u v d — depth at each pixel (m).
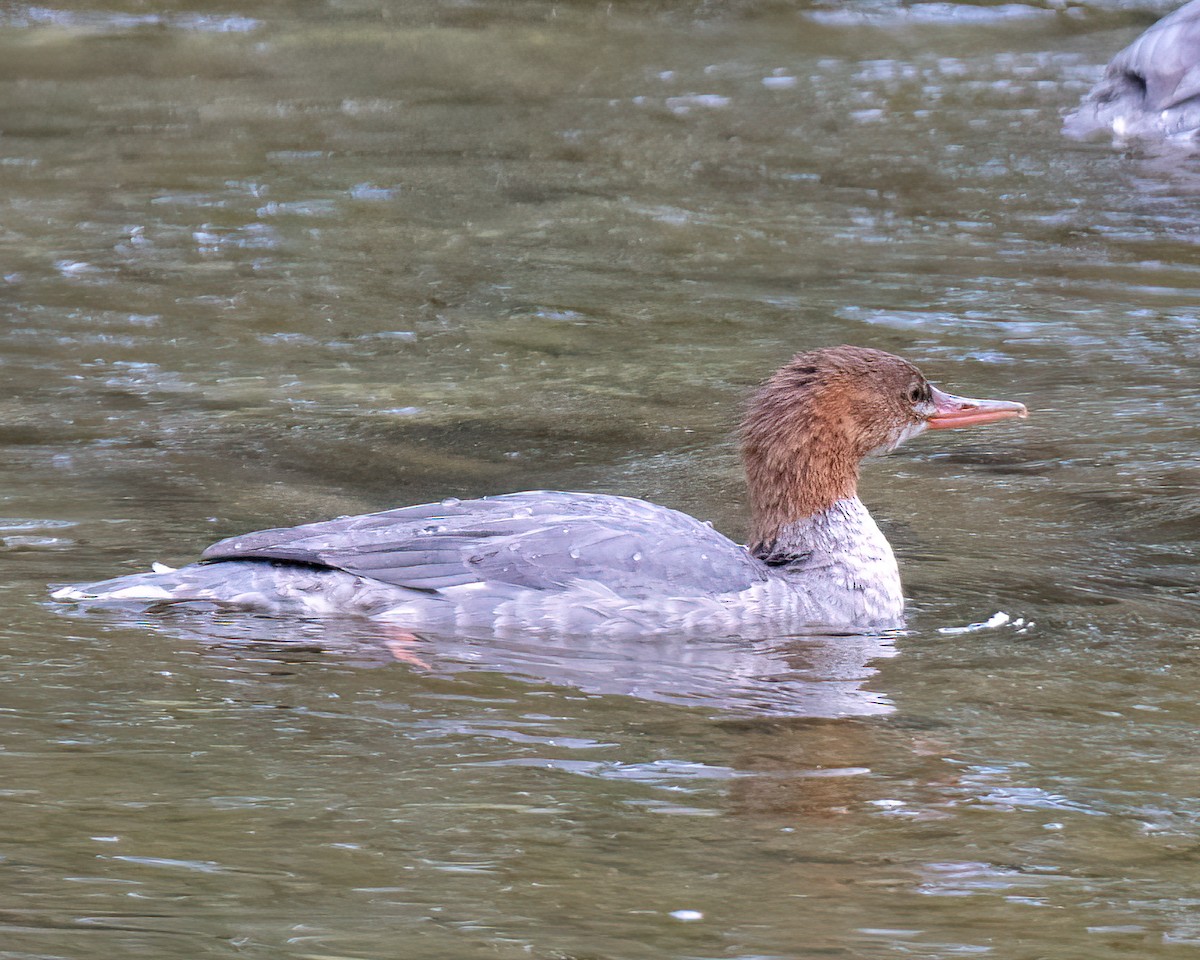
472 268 20.11
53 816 7.02
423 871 6.61
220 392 15.68
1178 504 12.91
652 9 36.31
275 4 36.38
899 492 13.35
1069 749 8.22
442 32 34.22
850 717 8.67
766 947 6.04
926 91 29.70
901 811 7.39
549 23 35.16
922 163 25.06
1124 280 19.55
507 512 10.44
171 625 9.72
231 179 23.86
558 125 27.47
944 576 11.41
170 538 11.51
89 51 32.16
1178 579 11.30
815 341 17.50
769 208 22.78
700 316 18.39
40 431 14.27
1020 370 16.50
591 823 7.17
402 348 17.28
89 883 6.38
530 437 14.62
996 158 25.30
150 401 15.31
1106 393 15.79
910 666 9.59
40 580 10.49
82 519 11.89
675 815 7.29
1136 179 24.06
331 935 6.02
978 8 36.28
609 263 20.38
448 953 5.91
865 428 11.27
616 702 8.82
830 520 11.07
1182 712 8.80
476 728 8.34
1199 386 15.95
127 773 7.54
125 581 10.13
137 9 35.66
